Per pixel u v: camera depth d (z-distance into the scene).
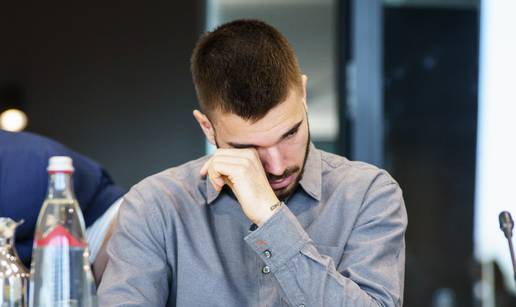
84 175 2.28
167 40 4.38
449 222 4.46
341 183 1.94
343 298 1.71
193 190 1.96
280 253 1.71
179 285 1.87
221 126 1.76
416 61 4.49
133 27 4.38
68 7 4.38
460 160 4.46
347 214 1.91
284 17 4.44
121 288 1.83
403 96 4.49
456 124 4.45
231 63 1.73
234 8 4.41
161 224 1.90
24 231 2.15
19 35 4.36
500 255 4.36
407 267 4.49
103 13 4.38
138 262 1.87
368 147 4.48
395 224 1.91
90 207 2.33
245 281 1.86
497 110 4.36
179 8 4.38
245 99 1.70
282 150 1.76
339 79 4.47
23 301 1.69
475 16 4.45
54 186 1.54
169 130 4.36
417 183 4.50
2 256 1.68
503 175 4.36
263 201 1.72
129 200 1.94
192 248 1.88
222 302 1.85
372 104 4.48
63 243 1.53
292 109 1.73
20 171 2.12
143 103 4.37
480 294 4.42
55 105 4.36
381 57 4.48
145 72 4.37
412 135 4.50
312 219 1.92
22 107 4.36
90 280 1.56
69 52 4.37
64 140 4.36
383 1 4.49
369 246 1.86
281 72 1.71
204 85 1.76
